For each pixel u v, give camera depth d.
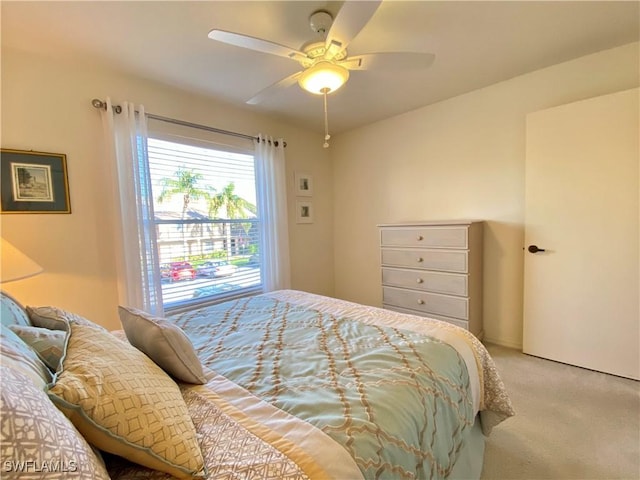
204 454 0.74
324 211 3.91
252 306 2.00
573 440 1.54
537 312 2.43
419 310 2.79
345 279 3.97
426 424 0.94
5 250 1.44
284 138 3.42
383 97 2.80
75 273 2.10
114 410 0.66
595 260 2.16
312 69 1.59
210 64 2.14
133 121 2.24
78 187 2.11
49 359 0.93
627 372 2.08
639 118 1.96
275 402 0.94
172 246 2.59
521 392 1.96
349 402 0.92
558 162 2.26
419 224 2.73
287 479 0.66
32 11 1.57
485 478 1.34
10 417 0.46
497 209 2.68
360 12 1.25
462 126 2.83
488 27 1.81
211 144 2.78
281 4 1.57
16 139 1.89
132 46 1.92
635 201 2.00
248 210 3.13
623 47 2.05
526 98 2.46
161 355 1.05
